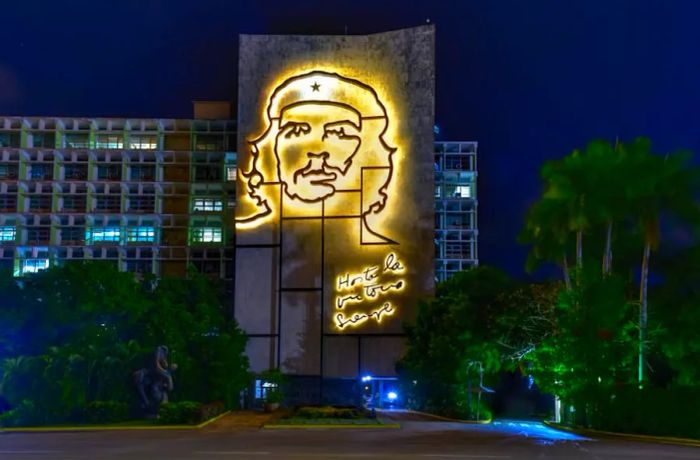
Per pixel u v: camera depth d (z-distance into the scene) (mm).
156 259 111438
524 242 55281
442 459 28625
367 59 91375
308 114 90812
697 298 53000
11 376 53531
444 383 66812
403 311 86500
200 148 116438
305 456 29391
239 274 89375
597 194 50406
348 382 86500
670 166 49250
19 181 111125
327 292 88125
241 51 92375
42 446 35156
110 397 56062
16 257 110375
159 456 29578
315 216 89312
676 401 40562
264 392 86562
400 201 88500
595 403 46344
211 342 66000
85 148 113188
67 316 56969
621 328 47688
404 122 89750
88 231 112250
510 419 64312
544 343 49531
